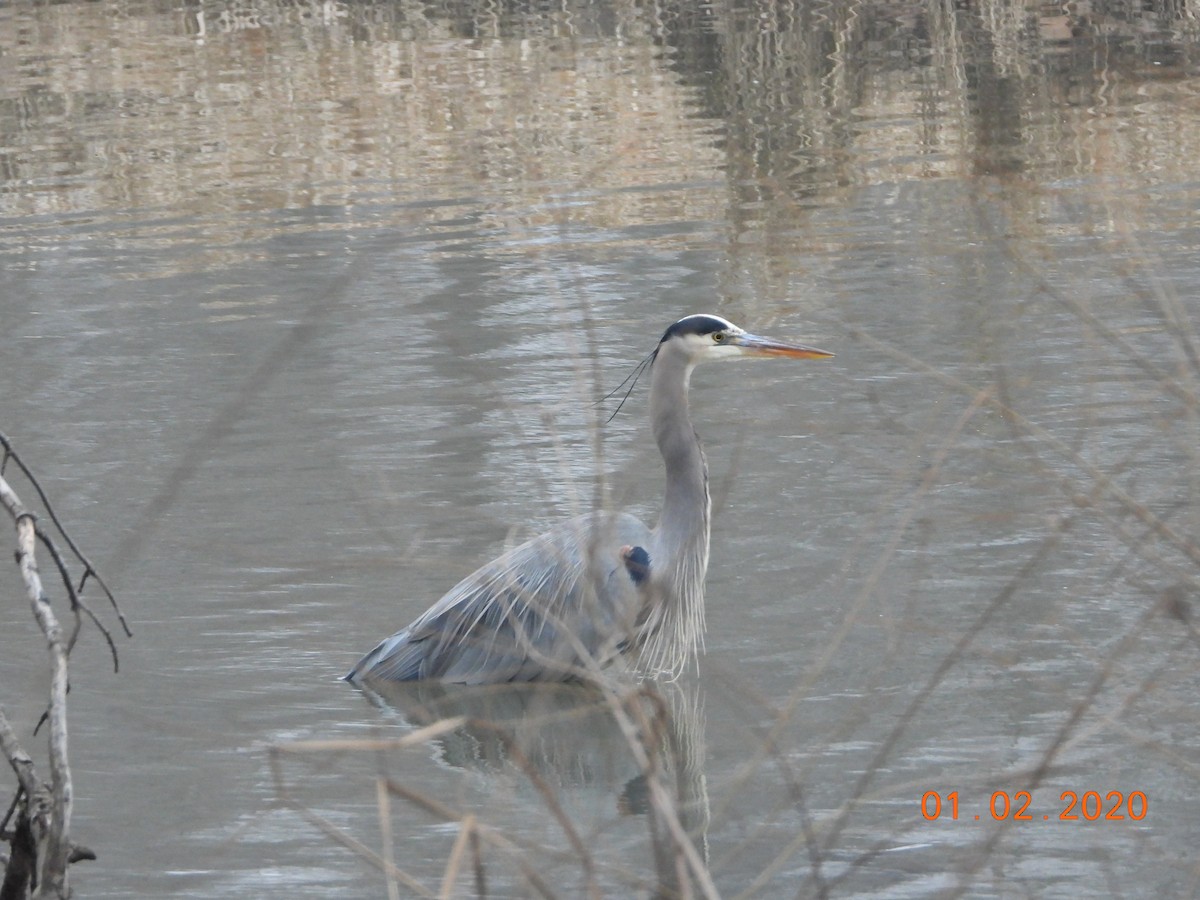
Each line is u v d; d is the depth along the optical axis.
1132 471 13.31
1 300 20.02
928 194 22.47
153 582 12.43
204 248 21.80
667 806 6.96
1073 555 12.02
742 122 26.95
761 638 11.16
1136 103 26.64
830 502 13.37
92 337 18.48
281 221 22.86
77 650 11.38
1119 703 9.86
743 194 23.03
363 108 28.84
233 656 11.25
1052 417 14.66
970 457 14.02
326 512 13.59
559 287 19.41
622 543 11.07
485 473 14.26
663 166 24.64
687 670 11.06
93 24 36.91
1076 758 9.31
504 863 8.55
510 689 11.05
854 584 11.88
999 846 8.43
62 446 15.28
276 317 18.83
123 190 24.81
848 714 10.02
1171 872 8.10
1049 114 26.28
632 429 15.27
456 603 11.17
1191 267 18.50
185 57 33.41
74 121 28.91
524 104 28.62
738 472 14.16
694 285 19.27
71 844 7.41
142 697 10.66
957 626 11.02
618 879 8.31
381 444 15.04
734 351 11.34
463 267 20.47
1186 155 23.28
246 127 27.95
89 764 9.80
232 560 12.73
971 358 16.36
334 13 36.53
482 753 10.04
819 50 31.59
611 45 32.78
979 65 29.88
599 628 9.95
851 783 9.22
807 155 24.97
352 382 16.66
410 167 25.25
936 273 19.16
